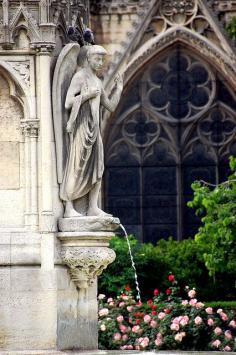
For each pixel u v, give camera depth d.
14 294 37.16
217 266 61.72
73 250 37.66
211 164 91.44
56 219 37.69
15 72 37.72
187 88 92.12
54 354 36.59
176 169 91.25
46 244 37.31
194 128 91.75
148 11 91.25
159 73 92.06
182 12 91.44
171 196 91.00
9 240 37.31
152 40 91.25
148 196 91.12
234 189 61.69
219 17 92.06
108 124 91.00
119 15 91.44
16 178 37.75
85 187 37.81
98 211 38.03
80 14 40.22
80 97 37.69
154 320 54.12
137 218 91.00
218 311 54.59
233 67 91.31
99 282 68.62
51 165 37.66
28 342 37.09
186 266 73.56
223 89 92.00
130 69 91.00
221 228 60.25
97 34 91.25
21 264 37.25
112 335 54.47
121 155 91.50
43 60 37.78
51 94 37.91
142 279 73.12
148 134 91.62
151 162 91.44
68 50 38.06
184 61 92.06
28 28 37.78
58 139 37.88
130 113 91.38
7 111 37.91
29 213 37.47
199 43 91.44
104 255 37.81
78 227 37.59
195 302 54.66
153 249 75.31
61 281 37.59
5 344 37.06
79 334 38.25
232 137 91.62
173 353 40.19
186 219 90.62
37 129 37.69
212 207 61.44
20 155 37.81
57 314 37.28
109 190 91.12
